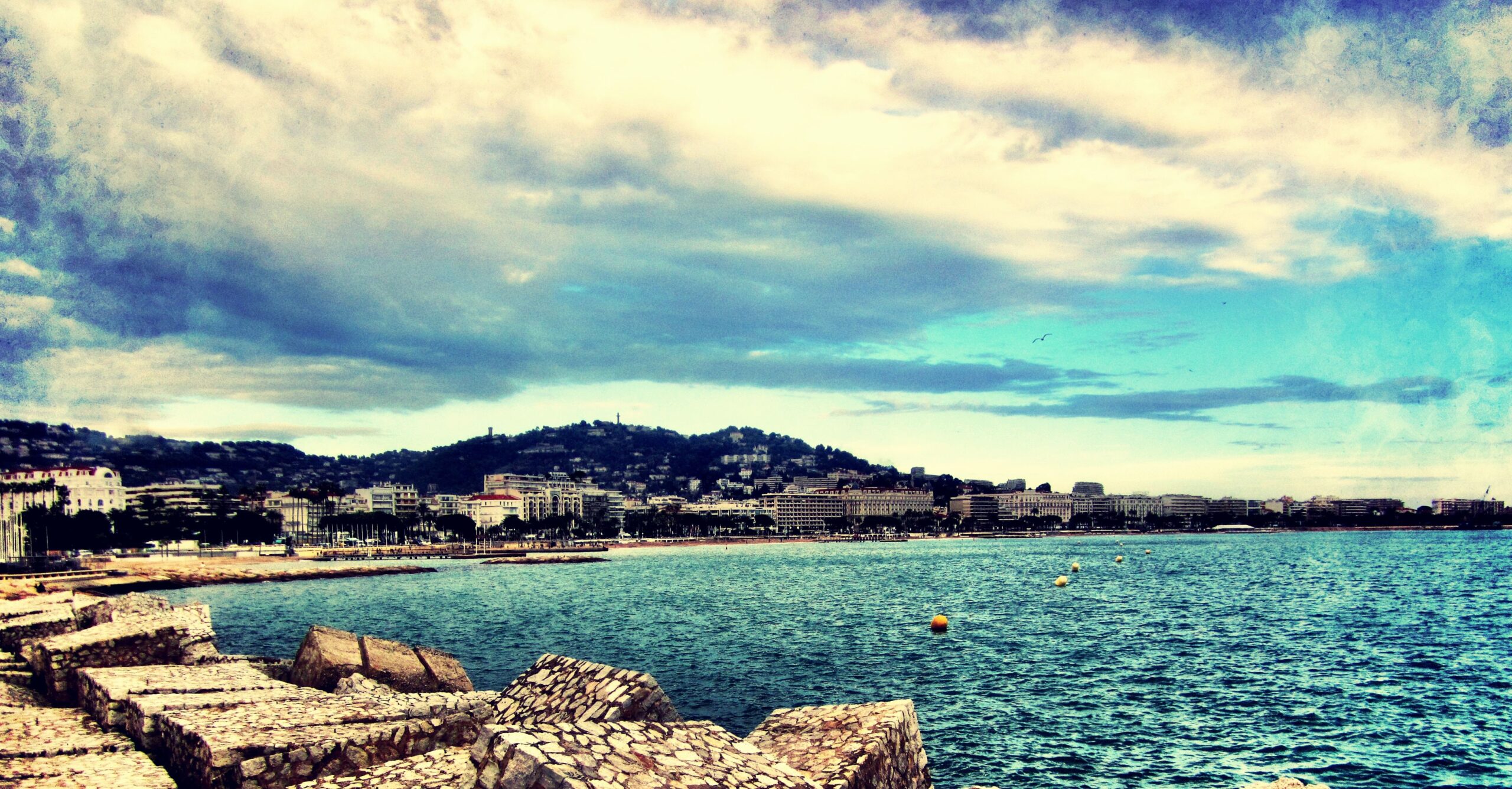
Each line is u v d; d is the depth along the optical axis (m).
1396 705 41.34
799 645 63.12
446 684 26.75
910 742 13.41
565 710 13.65
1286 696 43.53
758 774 9.33
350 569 179.12
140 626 25.61
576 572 185.00
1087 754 34.66
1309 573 139.62
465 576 174.62
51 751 16.70
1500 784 30.84
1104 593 105.25
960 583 126.81
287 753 14.32
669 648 63.00
